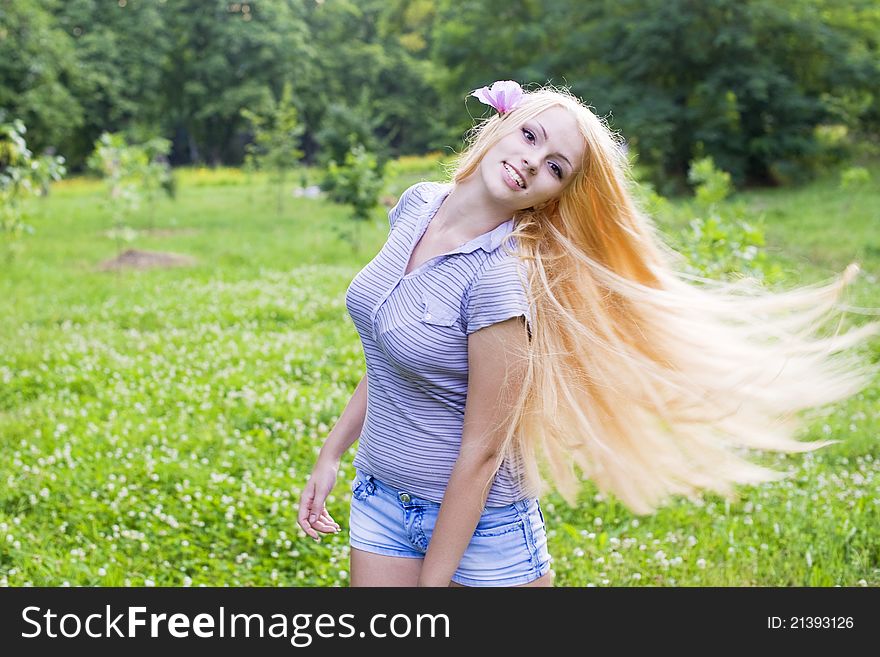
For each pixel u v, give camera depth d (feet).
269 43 173.17
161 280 43.78
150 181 68.54
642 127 97.14
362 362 27.25
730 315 9.23
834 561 14.52
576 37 109.60
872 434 20.93
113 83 149.79
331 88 190.90
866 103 110.11
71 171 159.43
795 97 103.09
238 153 188.85
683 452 9.60
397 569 9.05
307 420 21.54
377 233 62.64
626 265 8.86
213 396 23.59
